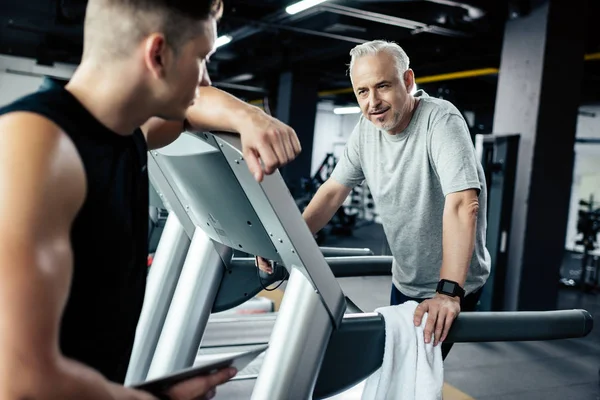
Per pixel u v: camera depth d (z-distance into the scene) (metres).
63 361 0.54
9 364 0.49
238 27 6.93
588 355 3.90
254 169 0.82
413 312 1.10
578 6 4.70
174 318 1.36
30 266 0.50
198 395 0.72
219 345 2.47
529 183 4.62
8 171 0.52
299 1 5.32
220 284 1.40
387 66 1.52
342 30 6.88
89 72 0.64
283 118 9.89
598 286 6.53
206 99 0.87
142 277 0.77
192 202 1.20
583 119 10.13
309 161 9.98
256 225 1.00
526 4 4.71
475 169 1.48
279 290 4.82
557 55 4.64
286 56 8.81
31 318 0.50
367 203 12.60
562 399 3.10
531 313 1.15
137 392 0.63
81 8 6.39
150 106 0.67
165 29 0.62
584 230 6.55
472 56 7.16
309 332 0.93
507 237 4.68
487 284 4.72
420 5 5.88
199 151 0.96
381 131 1.68
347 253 2.04
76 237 0.62
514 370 3.53
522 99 4.75
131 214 0.72
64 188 0.55
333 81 10.48
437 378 1.07
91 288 0.65
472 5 5.12
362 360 1.04
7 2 7.12
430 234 1.68
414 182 1.62
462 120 1.57
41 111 0.56
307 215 1.83
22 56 10.16
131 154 0.71
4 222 0.50
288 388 0.93
